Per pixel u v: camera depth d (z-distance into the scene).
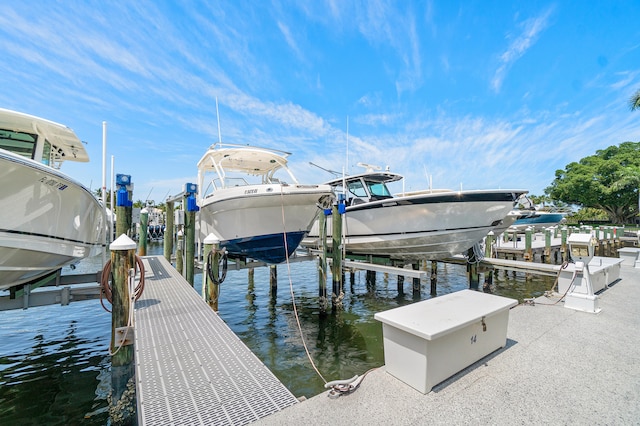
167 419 1.90
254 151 8.17
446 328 2.32
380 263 9.76
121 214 5.66
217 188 7.84
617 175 36.56
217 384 2.31
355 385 2.38
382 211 8.66
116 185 5.71
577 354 2.99
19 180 4.28
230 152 8.20
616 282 6.39
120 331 3.72
